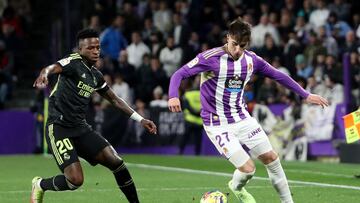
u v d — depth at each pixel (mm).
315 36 42781
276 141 41688
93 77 18875
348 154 37594
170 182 28766
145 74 46781
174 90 18828
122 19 49531
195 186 27297
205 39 50031
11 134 47094
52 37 51719
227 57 18891
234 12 49406
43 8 57406
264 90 42469
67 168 18312
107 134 45875
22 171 33969
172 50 47344
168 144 45781
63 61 18406
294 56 43438
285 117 41469
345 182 28312
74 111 18641
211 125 19266
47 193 24750
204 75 19266
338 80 40469
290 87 19547
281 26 46344
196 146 44188
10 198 23875
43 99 46094
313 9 46250
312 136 40375
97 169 34219
